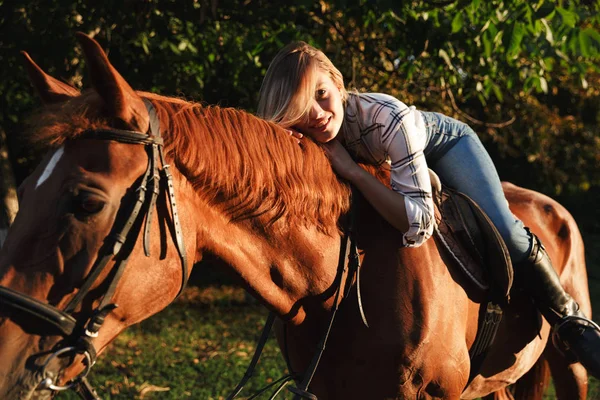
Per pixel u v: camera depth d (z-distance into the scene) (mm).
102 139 1559
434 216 2078
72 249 1469
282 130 1912
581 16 4812
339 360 2045
